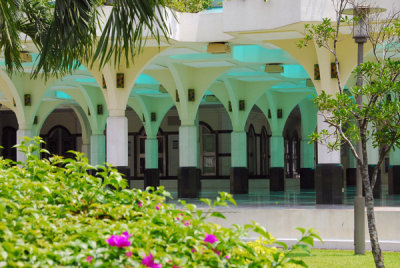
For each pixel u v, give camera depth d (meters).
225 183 33.81
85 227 4.70
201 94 22.42
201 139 34.16
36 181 5.50
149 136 29.70
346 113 9.69
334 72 16.47
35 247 4.14
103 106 27.66
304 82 26.42
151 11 8.86
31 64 20.94
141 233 4.57
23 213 4.84
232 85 25.27
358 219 12.55
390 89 9.65
